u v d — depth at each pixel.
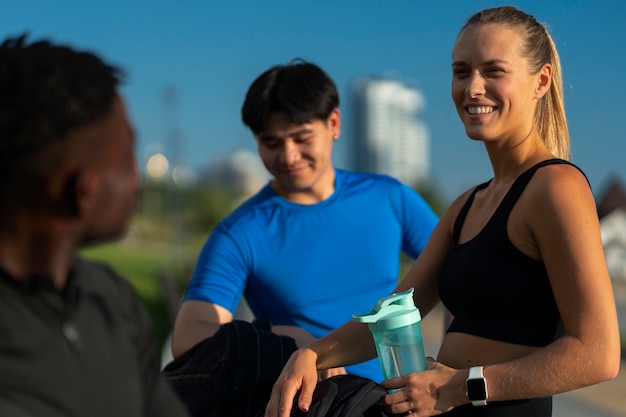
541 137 2.25
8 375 1.14
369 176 3.21
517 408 2.04
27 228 1.19
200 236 66.62
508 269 2.05
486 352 2.08
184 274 36.19
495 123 2.14
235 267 2.96
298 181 2.99
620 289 20.89
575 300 1.92
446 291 2.22
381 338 2.08
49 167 1.16
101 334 1.28
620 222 16.88
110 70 1.24
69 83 1.16
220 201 72.56
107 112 1.21
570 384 1.92
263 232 3.00
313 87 2.92
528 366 1.95
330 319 3.01
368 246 3.07
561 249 1.94
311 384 2.21
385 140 152.12
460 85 2.20
